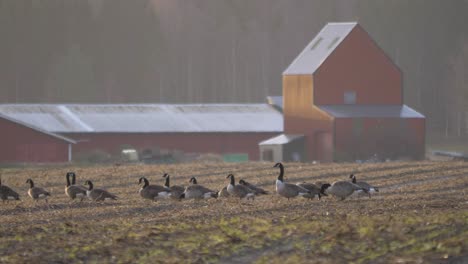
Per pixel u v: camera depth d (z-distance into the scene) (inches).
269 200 3299.7
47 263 2015.3
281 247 2149.4
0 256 2082.9
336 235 2199.8
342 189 3203.7
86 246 2178.9
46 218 2844.5
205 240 2241.6
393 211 2800.2
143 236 2301.9
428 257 1979.6
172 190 3378.4
